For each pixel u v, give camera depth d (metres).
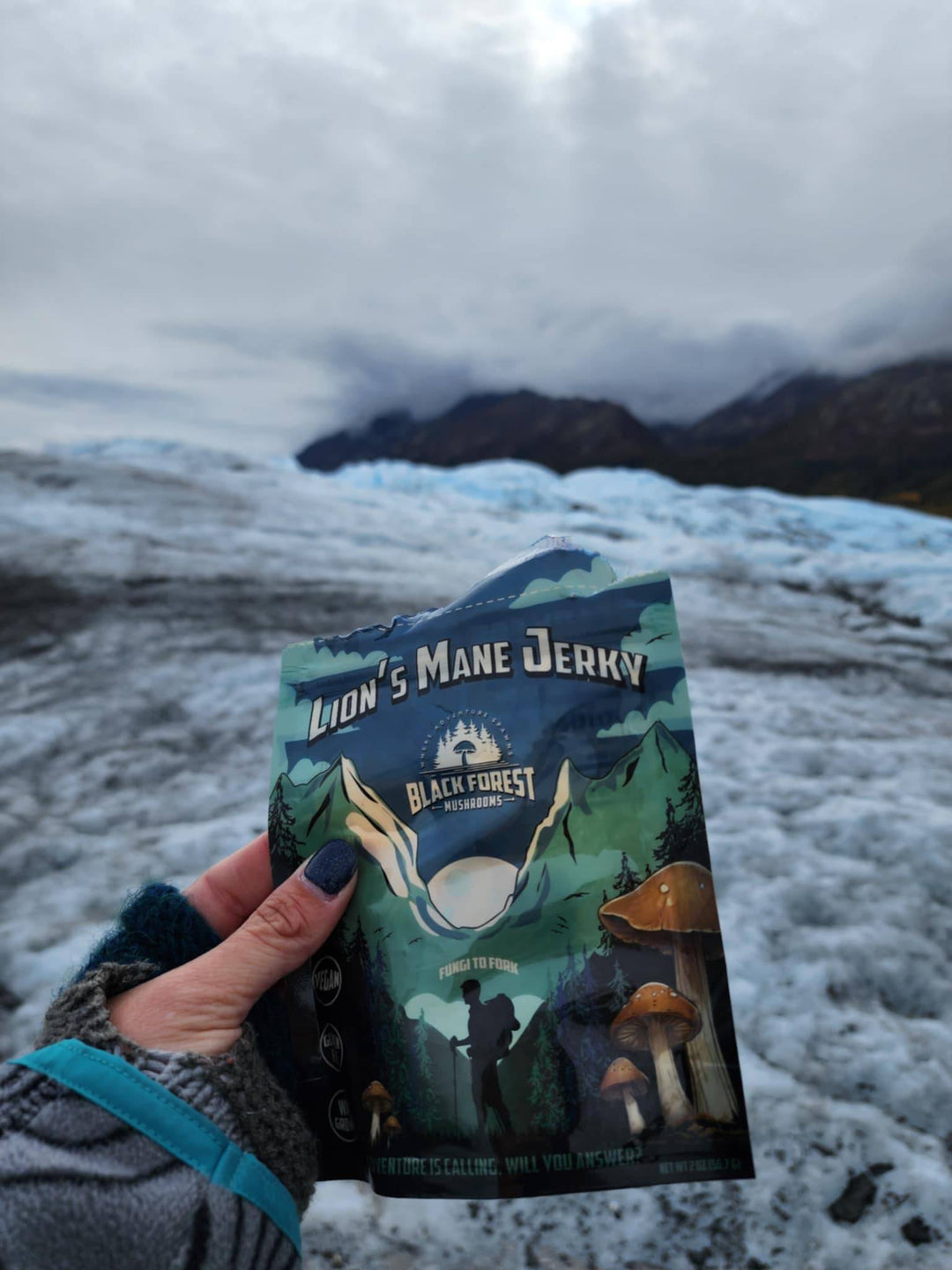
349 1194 0.59
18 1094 0.22
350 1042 0.29
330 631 2.45
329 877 0.29
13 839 1.26
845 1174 0.60
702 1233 0.56
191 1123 0.23
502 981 0.28
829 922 0.98
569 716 0.30
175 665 2.13
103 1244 0.21
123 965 0.27
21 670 2.10
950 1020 0.80
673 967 0.27
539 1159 0.27
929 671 2.35
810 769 1.49
